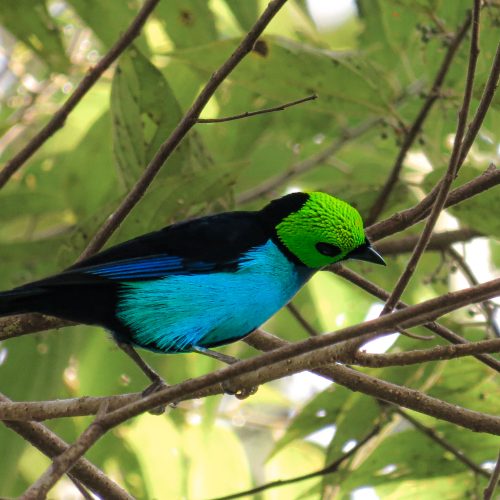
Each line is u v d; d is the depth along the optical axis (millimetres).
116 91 10789
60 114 10008
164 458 14641
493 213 10594
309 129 14742
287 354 7004
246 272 9594
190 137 11414
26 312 8938
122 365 14117
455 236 13047
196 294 9469
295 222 9711
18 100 15734
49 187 15453
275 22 14336
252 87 11914
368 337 7605
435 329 9555
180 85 14641
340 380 9023
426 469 11703
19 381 13500
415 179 15539
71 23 15656
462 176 10828
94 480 9484
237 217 10023
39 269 14180
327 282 15242
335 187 12953
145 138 11086
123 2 13156
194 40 13281
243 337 9922
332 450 11516
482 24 11688
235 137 14641
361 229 9742
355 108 12055
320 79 11711
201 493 14836
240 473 14859
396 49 13633
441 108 12000
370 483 11727
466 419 8656
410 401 8820
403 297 14586
